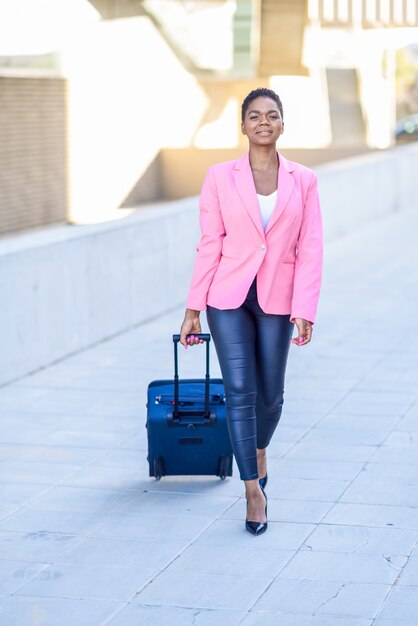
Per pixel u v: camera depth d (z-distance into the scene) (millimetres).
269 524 5770
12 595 4891
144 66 26547
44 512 6031
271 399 5734
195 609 4711
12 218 21297
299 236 5590
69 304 10094
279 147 27656
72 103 23359
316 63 30797
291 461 6887
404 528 5684
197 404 6355
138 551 5422
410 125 47125
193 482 6543
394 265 15656
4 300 9008
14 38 20969
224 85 30875
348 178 19516
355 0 30203
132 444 7359
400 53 75500
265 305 5531
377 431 7566
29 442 7422
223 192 5496
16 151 21328
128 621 4598
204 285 5613
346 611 4648
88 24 23766
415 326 11414
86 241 10375
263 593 4863
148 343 10719
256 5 29031
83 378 9289
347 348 10391
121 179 25797
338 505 6062
